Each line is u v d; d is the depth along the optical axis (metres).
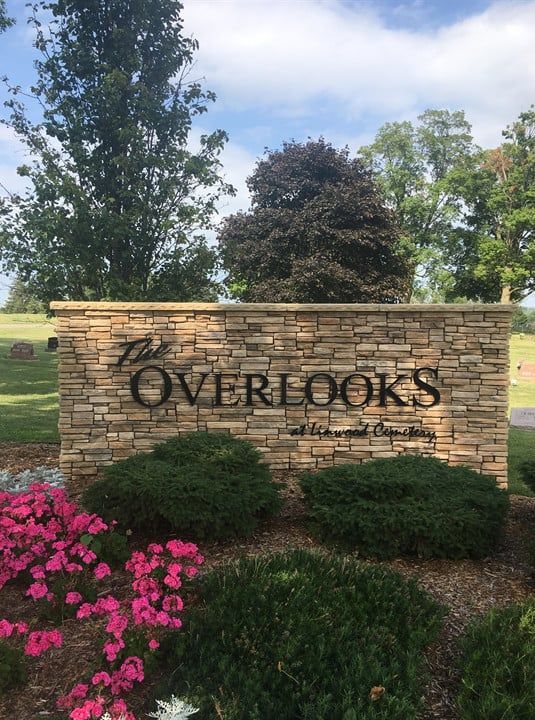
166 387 6.75
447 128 41.94
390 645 3.09
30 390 16.28
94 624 3.46
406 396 6.80
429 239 39.88
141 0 8.18
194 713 2.52
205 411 6.81
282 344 6.80
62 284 8.29
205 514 4.50
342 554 4.42
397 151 41.19
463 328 6.73
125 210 8.46
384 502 4.70
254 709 2.54
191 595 3.64
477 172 38.72
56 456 7.86
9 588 3.96
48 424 10.78
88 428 6.72
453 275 40.00
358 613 3.30
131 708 2.71
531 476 5.71
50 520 4.43
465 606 3.86
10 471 7.01
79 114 8.16
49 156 7.95
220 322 6.78
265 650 2.93
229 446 5.48
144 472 4.77
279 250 21.78
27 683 2.91
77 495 6.06
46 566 3.56
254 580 3.57
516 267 36.16
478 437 6.77
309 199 23.38
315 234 20.69
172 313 6.75
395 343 6.79
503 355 6.71
